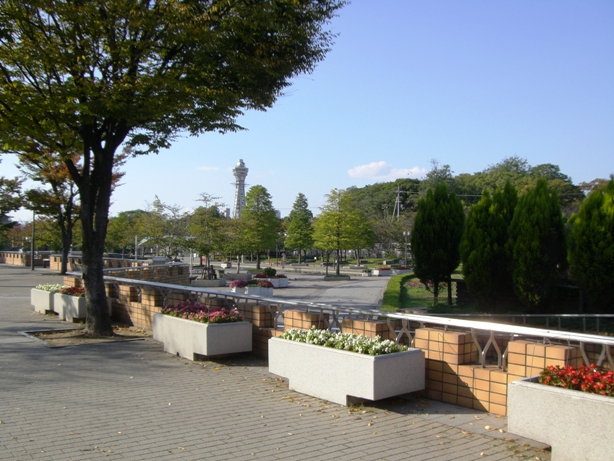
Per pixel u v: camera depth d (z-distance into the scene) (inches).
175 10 387.9
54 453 198.1
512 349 232.1
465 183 2928.2
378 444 207.6
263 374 326.0
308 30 447.2
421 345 269.1
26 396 277.1
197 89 431.2
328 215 1689.2
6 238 2564.0
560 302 564.4
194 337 361.4
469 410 246.5
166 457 194.9
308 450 201.8
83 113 405.1
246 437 216.1
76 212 1418.6
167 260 1542.8
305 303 343.6
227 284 1314.0
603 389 173.6
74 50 408.2
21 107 393.4
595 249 454.3
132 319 529.0
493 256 565.6
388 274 1851.6
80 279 662.5
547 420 180.2
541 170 2834.6
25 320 564.1
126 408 256.8
